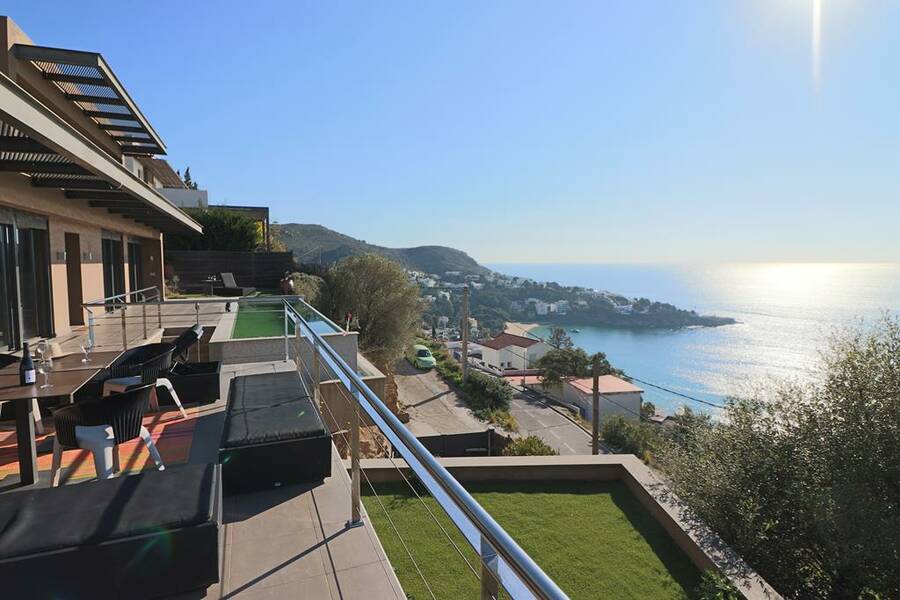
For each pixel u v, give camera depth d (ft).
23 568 5.98
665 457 25.43
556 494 21.45
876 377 21.11
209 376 17.38
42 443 13.93
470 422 69.05
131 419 11.12
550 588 3.10
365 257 80.43
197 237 79.82
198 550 6.82
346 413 24.73
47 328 27.96
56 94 31.99
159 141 44.47
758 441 22.11
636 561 16.78
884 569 17.56
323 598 7.16
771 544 19.97
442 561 15.06
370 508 18.28
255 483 10.34
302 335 28.32
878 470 19.48
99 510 7.02
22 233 25.46
